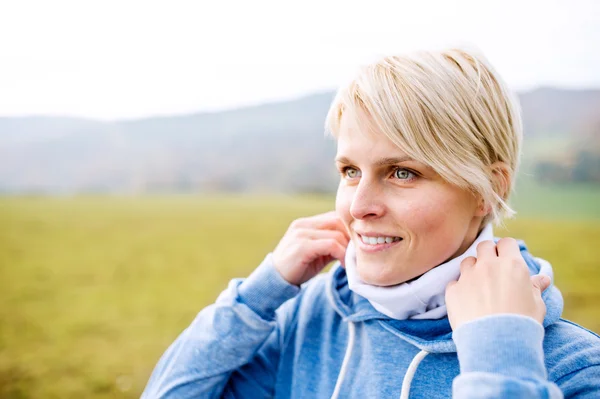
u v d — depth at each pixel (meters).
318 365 0.95
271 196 21.91
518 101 0.84
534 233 10.02
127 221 13.90
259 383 1.00
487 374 0.62
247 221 14.18
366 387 0.85
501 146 0.78
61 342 5.09
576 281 6.56
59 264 8.93
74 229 12.57
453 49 0.78
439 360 0.79
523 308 0.67
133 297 6.90
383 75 0.75
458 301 0.72
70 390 3.88
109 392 3.87
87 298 6.84
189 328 0.99
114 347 4.95
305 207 17.52
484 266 0.73
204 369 0.92
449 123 0.73
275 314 0.97
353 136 0.77
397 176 0.77
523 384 0.59
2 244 10.56
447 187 0.75
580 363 0.71
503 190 0.81
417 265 0.78
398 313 0.82
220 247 10.62
